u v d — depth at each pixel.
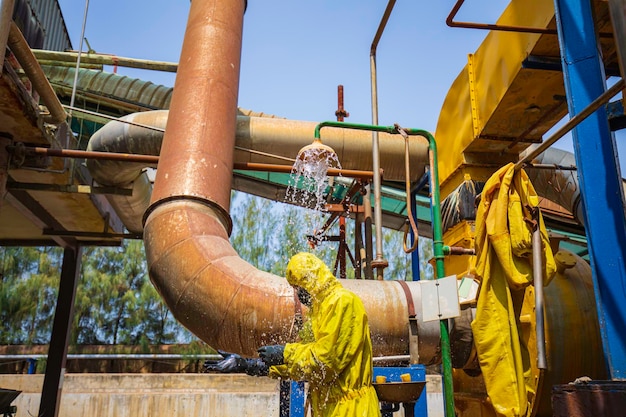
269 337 5.67
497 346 4.91
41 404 11.91
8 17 6.14
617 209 4.87
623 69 3.62
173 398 20.22
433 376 19.91
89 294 28.06
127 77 13.45
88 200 10.78
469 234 8.20
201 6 8.30
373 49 8.47
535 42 6.91
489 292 5.05
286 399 5.52
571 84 5.30
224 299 5.75
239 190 13.53
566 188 9.69
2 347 25.80
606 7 6.00
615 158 5.07
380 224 7.39
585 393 3.69
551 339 5.51
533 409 5.27
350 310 3.70
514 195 5.00
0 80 6.57
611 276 4.75
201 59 7.73
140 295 28.56
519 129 8.33
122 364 26.56
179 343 27.61
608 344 4.62
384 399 4.28
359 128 6.34
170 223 6.37
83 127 14.55
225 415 20.17
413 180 9.76
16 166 7.90
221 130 7.28
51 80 13.54
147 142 9.16
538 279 4.61
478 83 8.56
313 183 9.97
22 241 13.30
